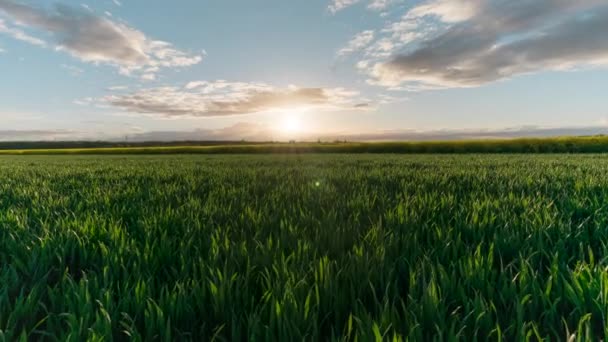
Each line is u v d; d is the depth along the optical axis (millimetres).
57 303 1925
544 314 1756
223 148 77375
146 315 1681
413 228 3385
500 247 2758
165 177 10219
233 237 3227
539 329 1681
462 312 1846
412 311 1658
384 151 65875
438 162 17859
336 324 1759
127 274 2230
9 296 2123
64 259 2650
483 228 3291
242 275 2180
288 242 2988
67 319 1801
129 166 17578
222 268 2398
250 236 3180
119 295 1944
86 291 1819
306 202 5195
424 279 1939
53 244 2916
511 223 3406
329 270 2141
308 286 1998
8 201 5777
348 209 4621
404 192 5828
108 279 2264
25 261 2652
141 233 3428
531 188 6285
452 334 1425
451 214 4145
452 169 11930
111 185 8156
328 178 9281
